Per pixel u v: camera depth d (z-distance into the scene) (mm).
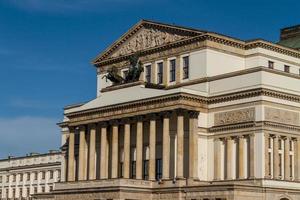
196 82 145875
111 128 152750
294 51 160375
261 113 131625
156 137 144875
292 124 136750
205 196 127062
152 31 161000
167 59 155875
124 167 145000
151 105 141500
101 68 174625
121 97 149000
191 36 150125
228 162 136375
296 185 132750
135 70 151000
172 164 140750
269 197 127562
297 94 138125
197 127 138625
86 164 156625
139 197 135500
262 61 152500
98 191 137750
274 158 132250
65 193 146000
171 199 133375
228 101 138375
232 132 136625
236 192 122500
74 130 160250
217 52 148500
